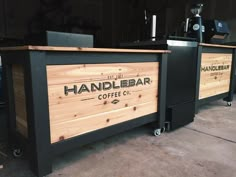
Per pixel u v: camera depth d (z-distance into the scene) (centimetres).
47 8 604
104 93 170
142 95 202
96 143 202
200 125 250
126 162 167
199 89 276
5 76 167
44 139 139
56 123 145
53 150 146
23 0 561
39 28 596
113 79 174
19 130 168
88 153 182
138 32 671
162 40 221
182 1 541
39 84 131
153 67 207
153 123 223
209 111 306
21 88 153
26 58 127
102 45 693
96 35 694
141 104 203
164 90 219
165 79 218
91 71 158
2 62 167
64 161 169
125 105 189
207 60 281
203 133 227
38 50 126
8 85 166
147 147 194
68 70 145
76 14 657
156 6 616
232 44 344
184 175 151
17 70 154
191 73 251
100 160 171
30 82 128
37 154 137
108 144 200
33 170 145
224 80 321
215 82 304
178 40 230
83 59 151
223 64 312
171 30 576
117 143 202
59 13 627
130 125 196
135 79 192
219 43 311
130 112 194
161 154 180
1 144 198
